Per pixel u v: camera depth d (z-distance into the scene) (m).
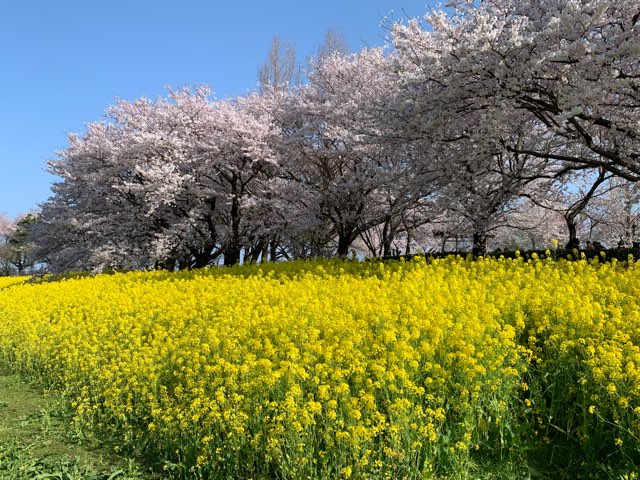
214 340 5.81
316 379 4.50
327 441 3.89
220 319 6.82
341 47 22.28
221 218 20.62
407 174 12.58
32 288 14.50
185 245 19.30
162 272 15.12
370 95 15.69
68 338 8.07
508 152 10.59
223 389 4.68
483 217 13.15
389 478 3.67
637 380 3.93
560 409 4.47
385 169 13.69
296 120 18.61
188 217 18.67
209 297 8.62
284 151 18.31
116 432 5.40
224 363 5.13
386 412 4.33
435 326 5.17
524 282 7.44
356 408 4.12
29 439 5.30
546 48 8.99
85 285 13.63
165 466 4.42
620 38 8.61
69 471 4.54
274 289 8.64
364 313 6.04
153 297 9.45
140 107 20.81
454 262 9.41
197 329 6.86
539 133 13.20
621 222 19.30
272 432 4.11
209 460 4.33
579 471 3.95
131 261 17.44
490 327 5.11
